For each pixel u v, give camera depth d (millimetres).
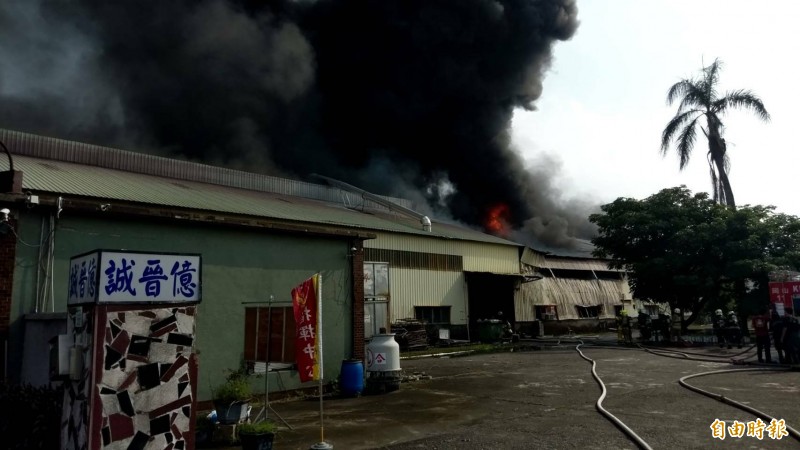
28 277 8633
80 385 4949
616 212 29203
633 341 25797
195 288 5309
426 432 7727
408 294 26297
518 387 12039
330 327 12445
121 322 4832
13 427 6219
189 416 5125
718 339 22141
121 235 9680
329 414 9328
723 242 25641
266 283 11414
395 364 11961
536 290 35188
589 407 9312
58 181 11898
